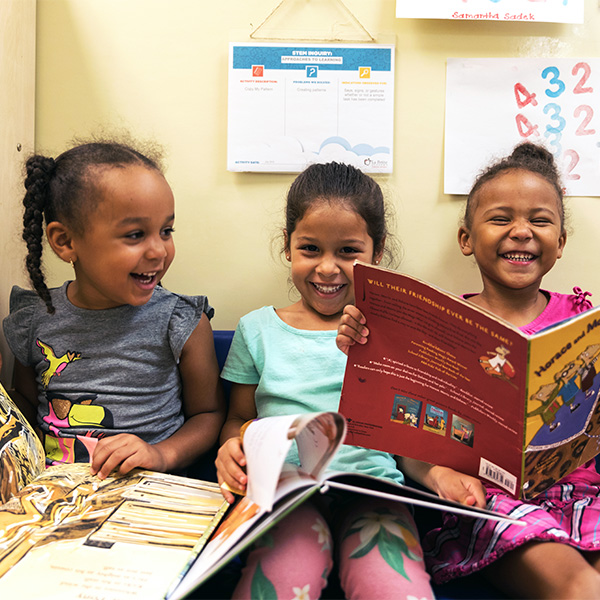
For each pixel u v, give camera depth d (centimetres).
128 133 118
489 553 71
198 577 56
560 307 103
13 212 111
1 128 104
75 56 117
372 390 79
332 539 71
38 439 90
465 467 77
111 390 94
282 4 115
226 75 117
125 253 86
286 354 99
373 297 75
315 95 115
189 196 119
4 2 103
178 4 116
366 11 115
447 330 70
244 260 120
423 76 116
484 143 115
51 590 57
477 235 103
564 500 83
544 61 114
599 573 66
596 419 79
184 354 99
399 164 117
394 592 60
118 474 82
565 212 115
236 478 71
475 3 111
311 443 68
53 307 96
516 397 68
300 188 99
